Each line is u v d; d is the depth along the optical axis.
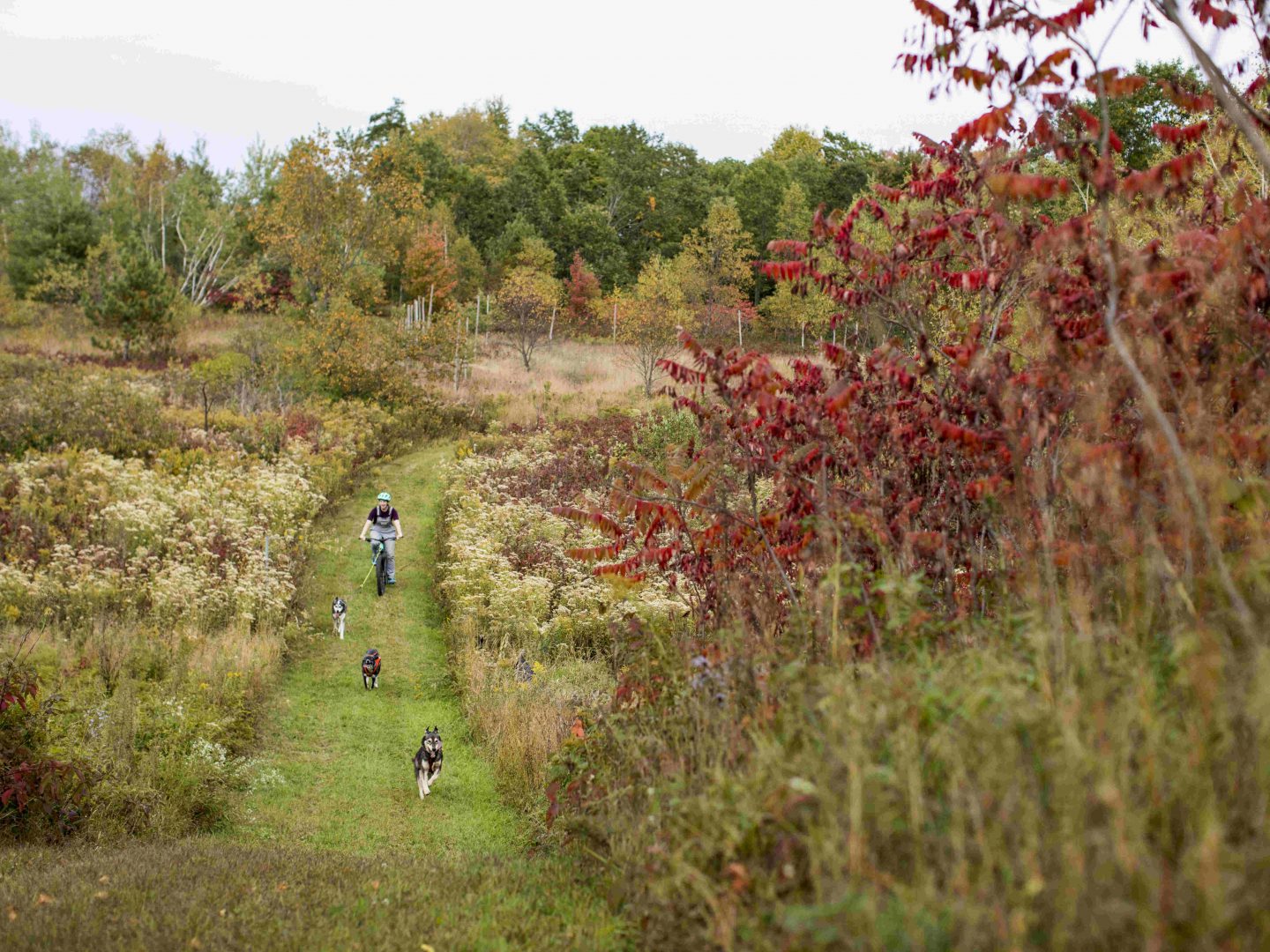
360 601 16.52
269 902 5.19
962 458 5.89
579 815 6.24
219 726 10.03
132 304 37.12
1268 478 4.17
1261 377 4.37
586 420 30.61
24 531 15.68
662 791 4.61
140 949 4.29
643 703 6.34
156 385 29.39
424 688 13.05
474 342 42.00
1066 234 4.96
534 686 11.94
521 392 35.75
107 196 56.19
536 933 4.59
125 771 8.82
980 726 2.89
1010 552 5.20
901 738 2.97
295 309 42.06
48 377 25.31
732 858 3.44
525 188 68.31
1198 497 3.34
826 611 4.96
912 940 2.35
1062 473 5.02
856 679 4.18
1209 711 2.75
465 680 12.65
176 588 14.04
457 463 25.52
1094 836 2.38
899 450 6.07
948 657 3.96
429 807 9.49
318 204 39.81
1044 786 2.80
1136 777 2.73
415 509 22.50
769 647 5.04
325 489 21.92
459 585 15.77
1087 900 2.35
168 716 9.98
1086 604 3.62
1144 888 2.34
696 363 6.83
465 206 68.06
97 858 6.71
